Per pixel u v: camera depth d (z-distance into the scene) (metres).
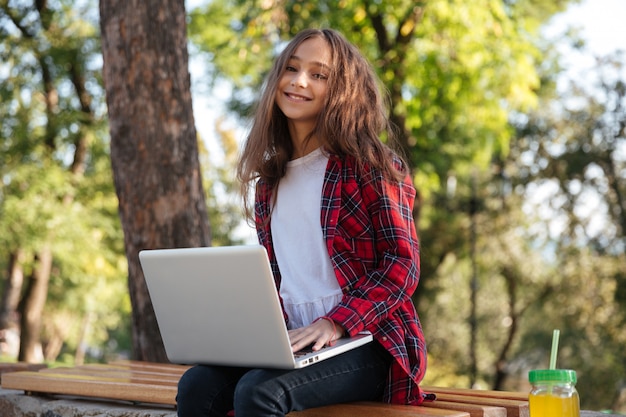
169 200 4.94
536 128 18.17
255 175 2.62
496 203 18.47
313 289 2.42
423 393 2.56
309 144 2.55
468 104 11.95
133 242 4.98
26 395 3.63
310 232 2.45
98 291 17.77
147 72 4.95
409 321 2.43
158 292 2.39
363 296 2.30
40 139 13.89
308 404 2.24
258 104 2.64
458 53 11.00
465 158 14.01
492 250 18.27
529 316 19.98
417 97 11.47
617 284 17.70
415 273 2.38
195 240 4.99
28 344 14.99
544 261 18.55
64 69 14.14
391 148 2.66
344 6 10.85
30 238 13.44
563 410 2.27
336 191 2.41
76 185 14.20
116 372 3.60
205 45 13.46
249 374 2.21
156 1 4.98
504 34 11.09
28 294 15.03
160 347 4.98
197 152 5.12
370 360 2.35
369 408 2.33
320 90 2.51
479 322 19.67
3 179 13.52
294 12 11.07
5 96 13.77
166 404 3.18
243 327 2.21
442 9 10.35
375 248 2.42
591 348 18.52
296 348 2.18
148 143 4.94
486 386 19.53
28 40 13.89
